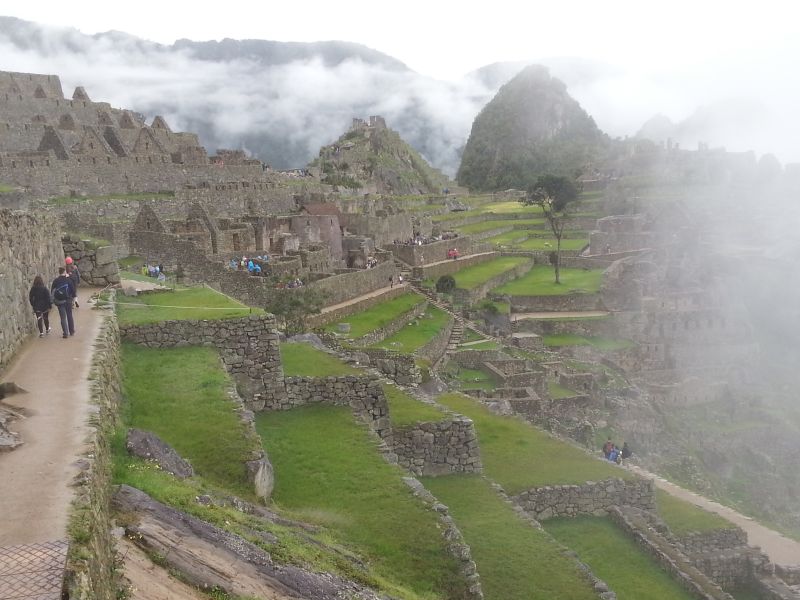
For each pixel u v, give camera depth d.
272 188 94.88
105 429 14.19
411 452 24.67
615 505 27.36
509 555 20.08
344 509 18.42
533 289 93.06
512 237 128.25
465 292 84.88
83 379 16.41
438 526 17.92
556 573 19.53
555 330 83.31
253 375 24.45
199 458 17.58
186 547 12.07
